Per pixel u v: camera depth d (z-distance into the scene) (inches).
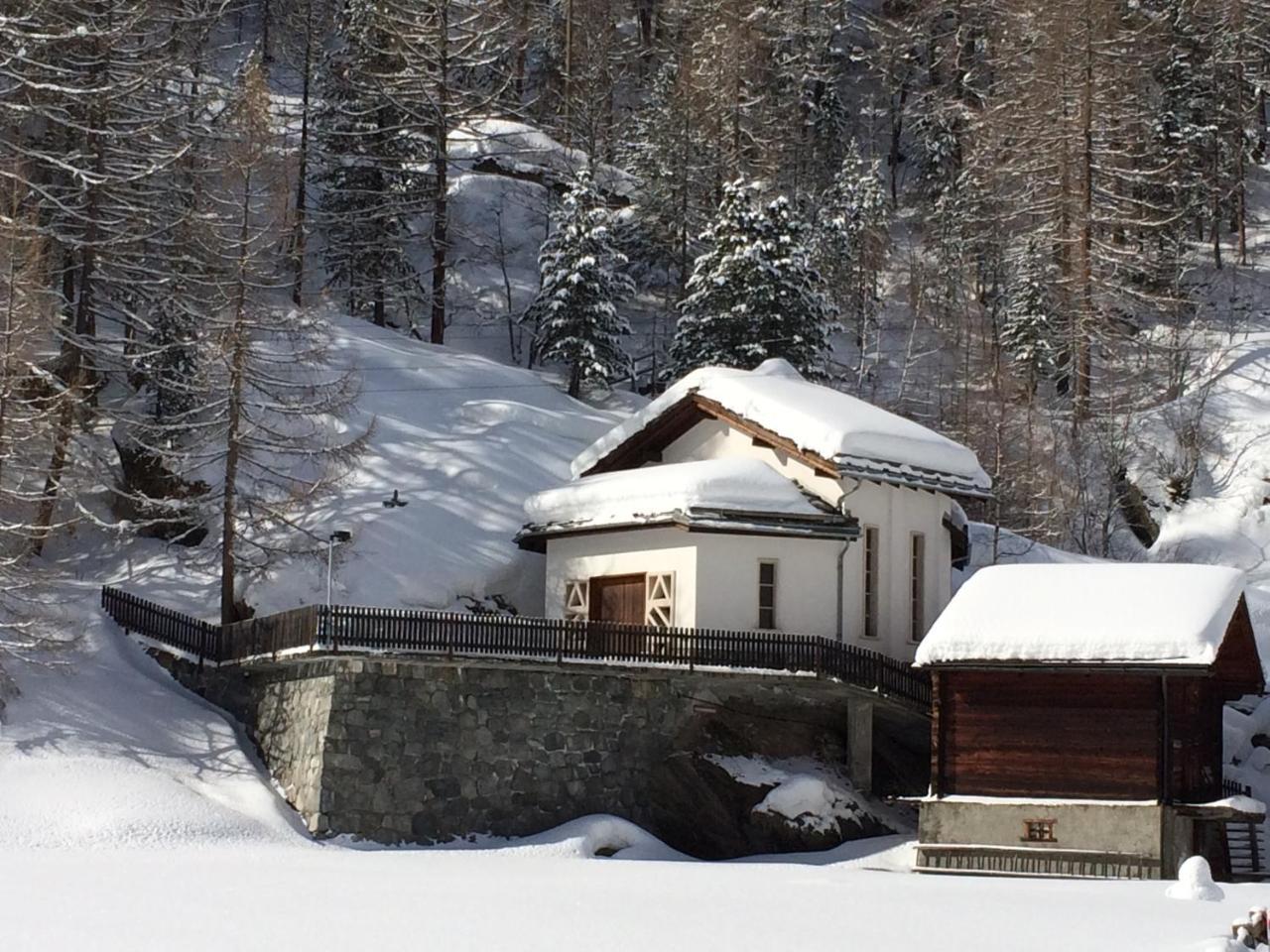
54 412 1710.1
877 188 3348.9
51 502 1873.8
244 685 1508.4
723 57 3410.4
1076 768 1385.3
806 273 2402.8
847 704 1592.0
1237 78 3690.9
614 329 2496.3
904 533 1727.4
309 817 1339.8
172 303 1999.3
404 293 2824.8
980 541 2343.8
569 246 2500.0
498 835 1387.8
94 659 1531.7
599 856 1362.0
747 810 1483.8
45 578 1565.0
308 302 2696.9
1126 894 1098.7
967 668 1418.6
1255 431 2706.7
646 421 1806.1
